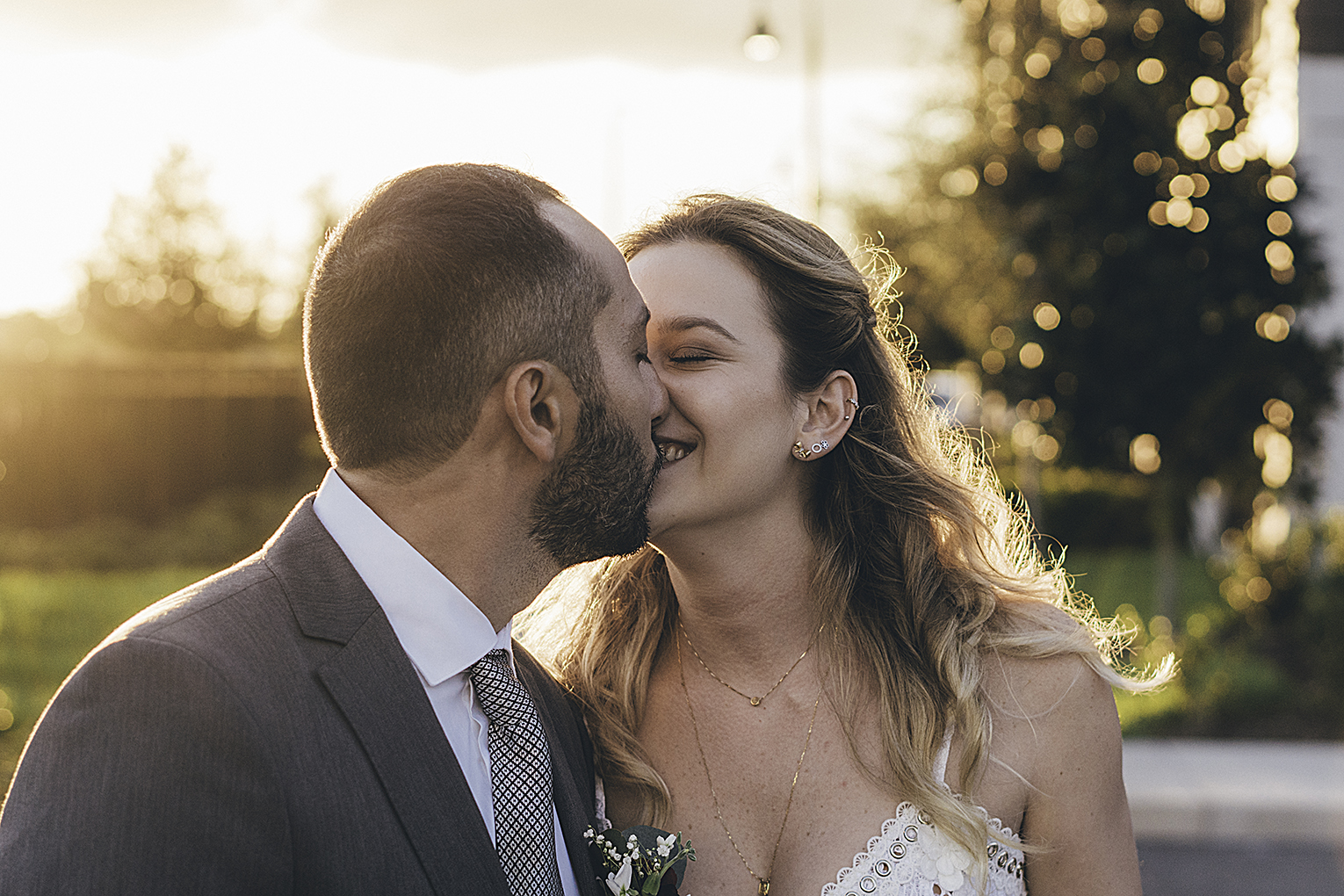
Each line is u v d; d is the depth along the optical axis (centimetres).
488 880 148
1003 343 739
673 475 187
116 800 126
